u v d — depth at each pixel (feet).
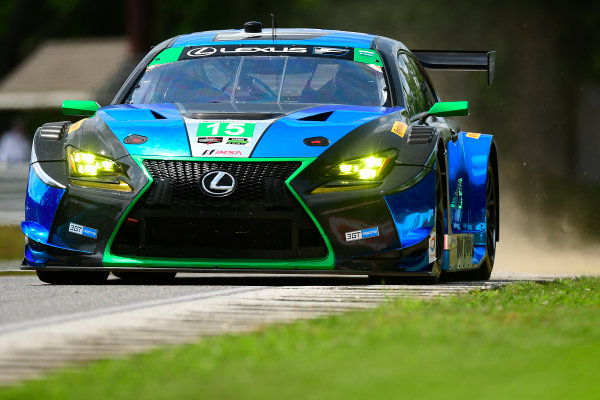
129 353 41.75
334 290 65.92
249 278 87.56
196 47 87.10
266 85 81.97
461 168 85.25
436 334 41.88
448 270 78.43
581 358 36.01
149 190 72.33
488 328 43.93
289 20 367.45
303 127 73.87
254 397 30.40
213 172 71.77
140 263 72.59
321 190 71.61
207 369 35.99
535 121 334.85
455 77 329.72
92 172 73.92
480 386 30.99
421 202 72.79
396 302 55.31
